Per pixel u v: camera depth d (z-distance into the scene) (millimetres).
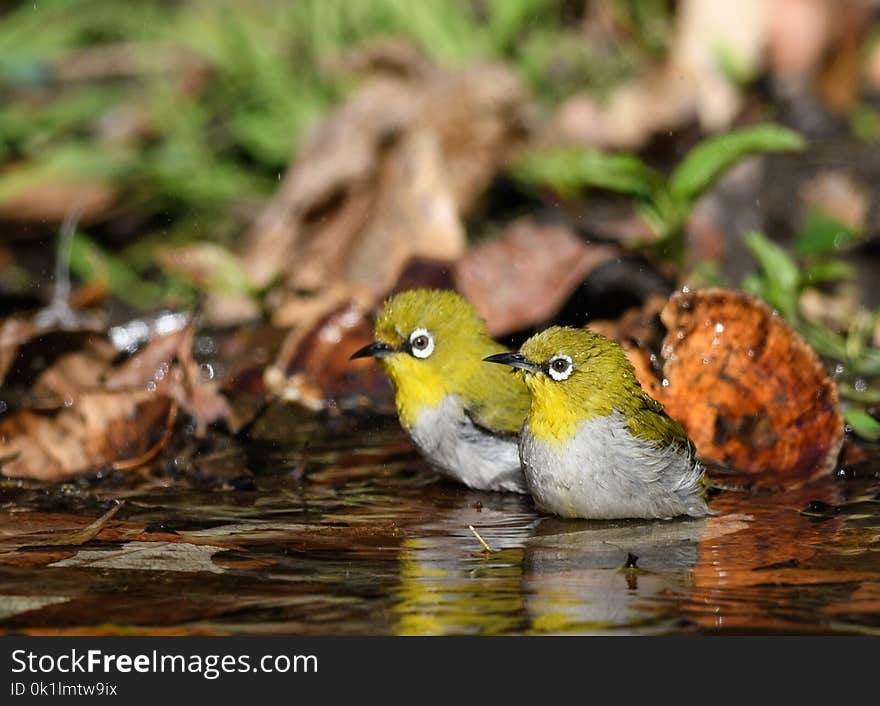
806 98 16797
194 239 15719
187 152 16484
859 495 9195
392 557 7934
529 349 8945
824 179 15219
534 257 12961
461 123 15484
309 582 7406
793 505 9016
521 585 7336
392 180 14789
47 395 11305
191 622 6824
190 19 17969
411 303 10062
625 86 16578
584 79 16891
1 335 11391
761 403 9797
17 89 17109
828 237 13633
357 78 16562
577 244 13000
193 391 10812
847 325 13047
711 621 6727
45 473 9961
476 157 15555
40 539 8273
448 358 9898
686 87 16438
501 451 9766
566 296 12680
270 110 16906
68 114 16938
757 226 14727
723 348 9875
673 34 17156
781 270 12289
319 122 15617
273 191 16406
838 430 9562
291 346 12375
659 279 12914
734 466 9805
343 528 8633
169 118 16891
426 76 15891
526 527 8727
